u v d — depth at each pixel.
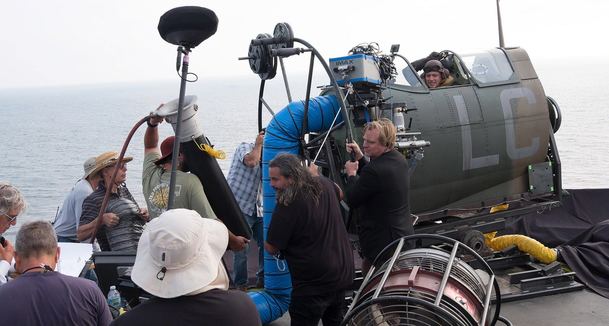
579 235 7.67
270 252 4.54
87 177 5.98
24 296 3.03
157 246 2.54
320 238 4.42
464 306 3.64
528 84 7.02
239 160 6.56
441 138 6.40
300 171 4.39
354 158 5.45
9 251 4.06
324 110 5.94
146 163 4.92
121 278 4.60
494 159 6.74
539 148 7.02
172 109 4.74
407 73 6.57
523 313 5.87
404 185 5.06
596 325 5.62
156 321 2.54
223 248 2.73
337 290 4.53
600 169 31.69
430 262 3.94
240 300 2.68
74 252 4.94
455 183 6.60
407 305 3.54
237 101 150.00
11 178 42.41
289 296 5.59
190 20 4.26
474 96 6.66
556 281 6.35
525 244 6.69
